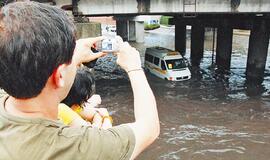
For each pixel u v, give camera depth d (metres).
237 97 20.83
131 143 1.28
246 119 17.27
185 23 30.58
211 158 13.41
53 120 1.26
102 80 24.89
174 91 22.19
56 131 1.21
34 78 1.18
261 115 17.75
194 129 16.11
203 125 16.56
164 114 18.05
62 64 1.24
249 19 24.91
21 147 1.17
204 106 19.23
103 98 20.81
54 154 1.17
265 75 25.92
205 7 19.55
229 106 19.19
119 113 18.47
